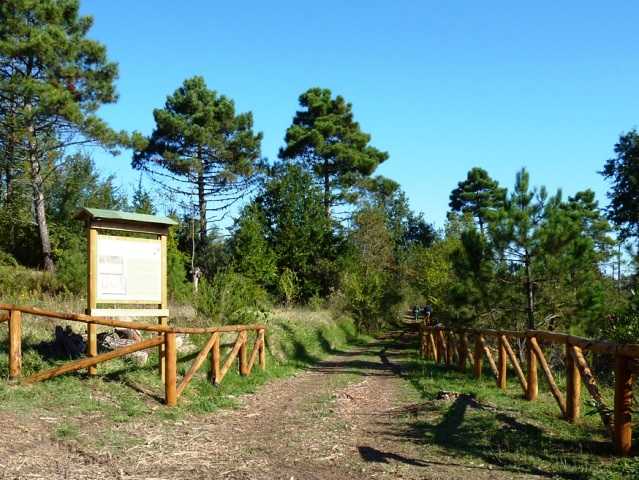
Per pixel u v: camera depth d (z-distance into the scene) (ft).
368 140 150.10
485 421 25.40
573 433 23.32
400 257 135.44
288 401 33.37
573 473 17.97
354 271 118.21
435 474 18.24
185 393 30.71
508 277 45.60
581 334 41.16
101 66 93.97
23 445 19.75
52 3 89.10
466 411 27.78
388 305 115.65
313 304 103.91
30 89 82.07
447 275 86.79
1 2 84.58
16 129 86.33
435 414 28.07
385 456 20.57
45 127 89.86
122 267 31.35
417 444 22.33
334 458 20.44
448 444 22.13
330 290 119.03
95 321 28.45
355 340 97.04
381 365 58.13
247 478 17.93
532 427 24.22
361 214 133.59
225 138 135.54
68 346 33.12
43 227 92.99
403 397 35.19
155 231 32.83
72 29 93.35
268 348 53.16
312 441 23.06
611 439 21.61
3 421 21.83
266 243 111.75
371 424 26.58
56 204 104.78
